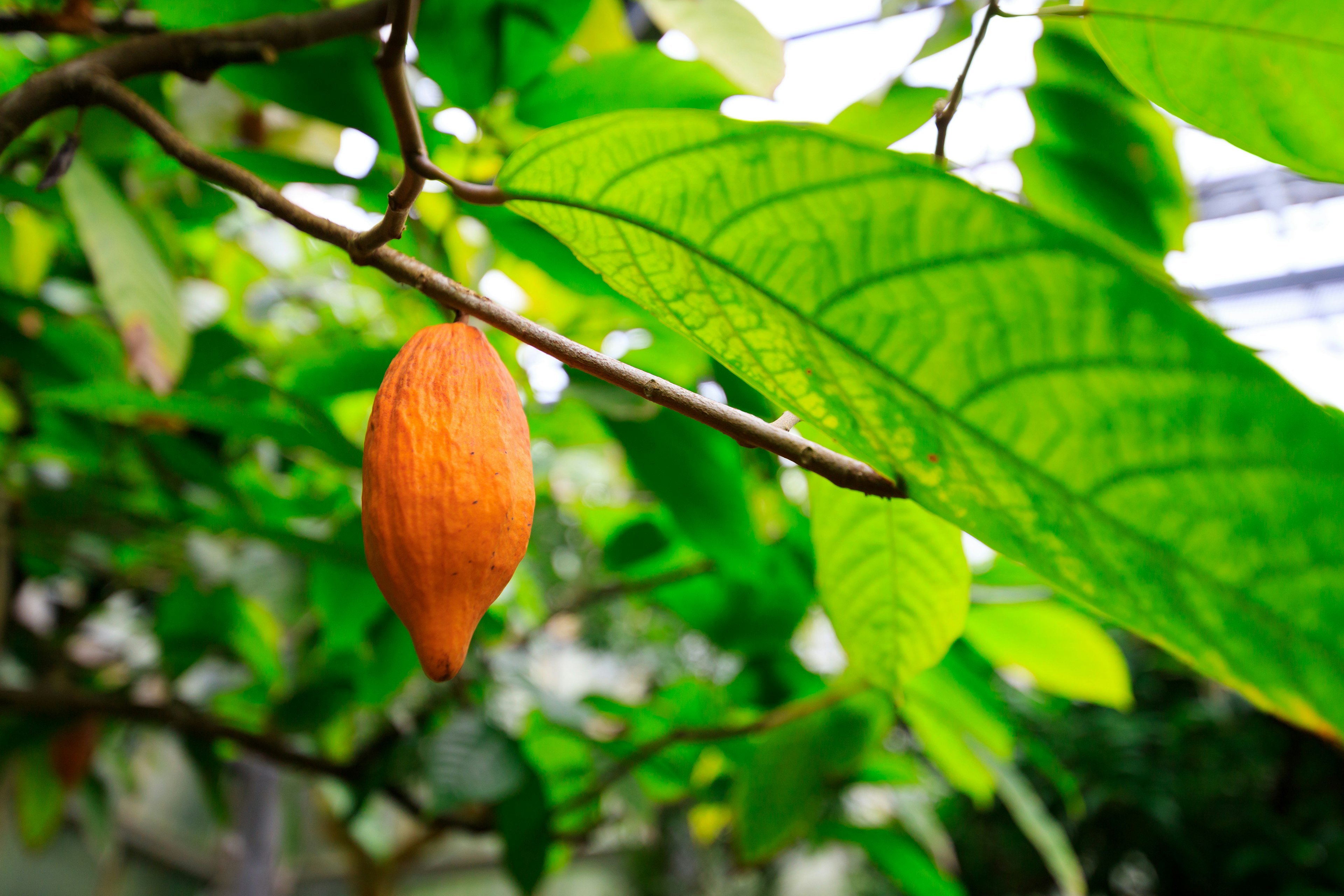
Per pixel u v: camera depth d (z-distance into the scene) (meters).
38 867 3.29
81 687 2.06
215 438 1.60
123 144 1.12
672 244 0.45
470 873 4.81
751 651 1.47
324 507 1.56
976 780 1.47
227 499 1.31
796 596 1.39
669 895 3.70
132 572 2.11
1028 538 0.42
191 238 1.75
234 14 0.81
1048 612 1.19
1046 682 1.31
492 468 0.45
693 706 1.72
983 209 0.36
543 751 1.78
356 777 1.67
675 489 1.03
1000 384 0.39
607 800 2.03
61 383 1.15
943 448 0.42
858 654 0.72
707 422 0.48
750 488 1.41
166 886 4.10
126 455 1.57
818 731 1.31
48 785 1.95
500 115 0.88
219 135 1.39
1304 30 0.56
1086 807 3.62
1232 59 0.59
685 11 0.83
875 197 0.38
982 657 1.40
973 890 4.01
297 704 1.64
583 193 0.46
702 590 1.42
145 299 0.76
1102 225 0.94
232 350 1.09
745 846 1.34
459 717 1.39
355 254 0.52
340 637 1.47
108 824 2.32
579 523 2.40
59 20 0.83
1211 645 0.38
